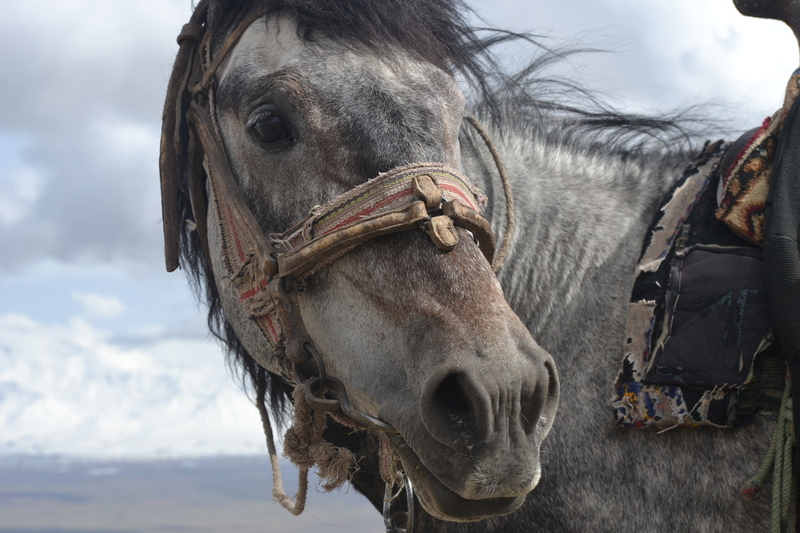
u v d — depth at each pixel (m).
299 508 1.59
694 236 1.57
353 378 1.28
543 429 1.17
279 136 1.36
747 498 1.45
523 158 1.86
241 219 1.38
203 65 1.60
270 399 1.90
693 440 1.49
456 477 1.12
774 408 1.43
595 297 1.67
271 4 1.47
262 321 1.46
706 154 1.72
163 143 1.67
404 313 1.20
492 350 1.12
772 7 1.63
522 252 1.74
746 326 1.43
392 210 1.23
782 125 1.52
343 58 1.35
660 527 1.50
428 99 1.37
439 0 1.63
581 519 1.54
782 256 1.38
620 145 1.94
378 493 1.83
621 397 1.49
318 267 1.30
